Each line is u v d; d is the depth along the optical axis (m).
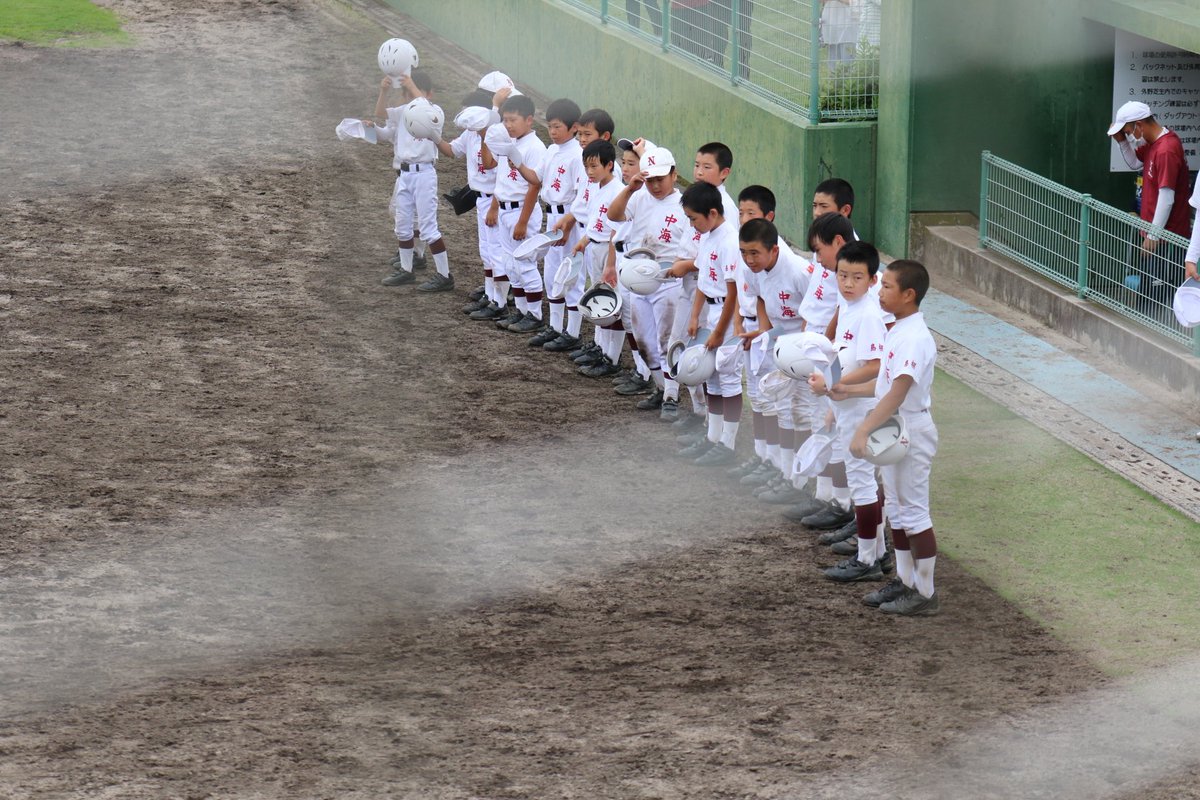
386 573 16.25
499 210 24.34
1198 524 17.20
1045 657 14.21
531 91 40.28
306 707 13.24
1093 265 23.59
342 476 18.91
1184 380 20.81
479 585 16.02
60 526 17.17
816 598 15.70
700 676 13.94
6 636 14.53
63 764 12.09
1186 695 13.35
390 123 25.97
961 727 12.87
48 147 35.62
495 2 42.22
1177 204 22.02
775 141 28.62
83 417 20.56
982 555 16.53
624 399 21.75
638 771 12.16
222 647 14.48
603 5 36.38
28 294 25.78
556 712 13.21
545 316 25.25
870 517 15.80
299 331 24.36
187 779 11.90
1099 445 19.42
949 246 26.58
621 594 15.84
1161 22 23.22
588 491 18.53
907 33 26.23
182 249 28.59
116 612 15.14
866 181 27.98
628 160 20.31
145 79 42.03
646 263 19.81
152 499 18.02
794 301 17.39
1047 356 22.80
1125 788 11.85
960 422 20.33
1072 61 26.34
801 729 12.87
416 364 23.03
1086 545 16.73
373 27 48.12
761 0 30.06
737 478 18.84
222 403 21.25
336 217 30.89
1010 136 26.80
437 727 12.90
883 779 12.01
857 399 15.46
